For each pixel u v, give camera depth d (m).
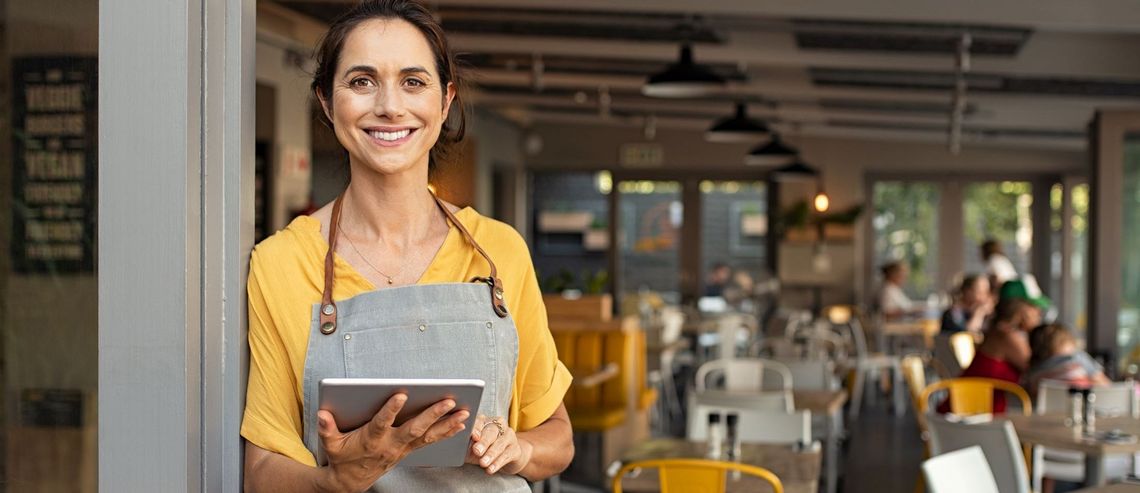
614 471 4.66
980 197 17.78
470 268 1.81
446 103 1.83
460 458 1.59
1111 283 10.05
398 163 1.72
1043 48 8.98
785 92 12.41
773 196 18.12
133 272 1.69
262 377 1.75
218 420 1.76
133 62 1.69
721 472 4.23
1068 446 5.47
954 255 17.84
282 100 9.59
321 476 1.61
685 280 18.31
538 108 16.77
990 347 7.46
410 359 1.71
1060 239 17.52
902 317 14.00
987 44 8.56
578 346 8.95
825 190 17.80
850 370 11.05
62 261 1.72
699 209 18.25
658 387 11.28
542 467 1.84
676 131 18.02
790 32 8.57
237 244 1.78
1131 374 8.00
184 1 1.68
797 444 5.25
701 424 5.77
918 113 14.02
